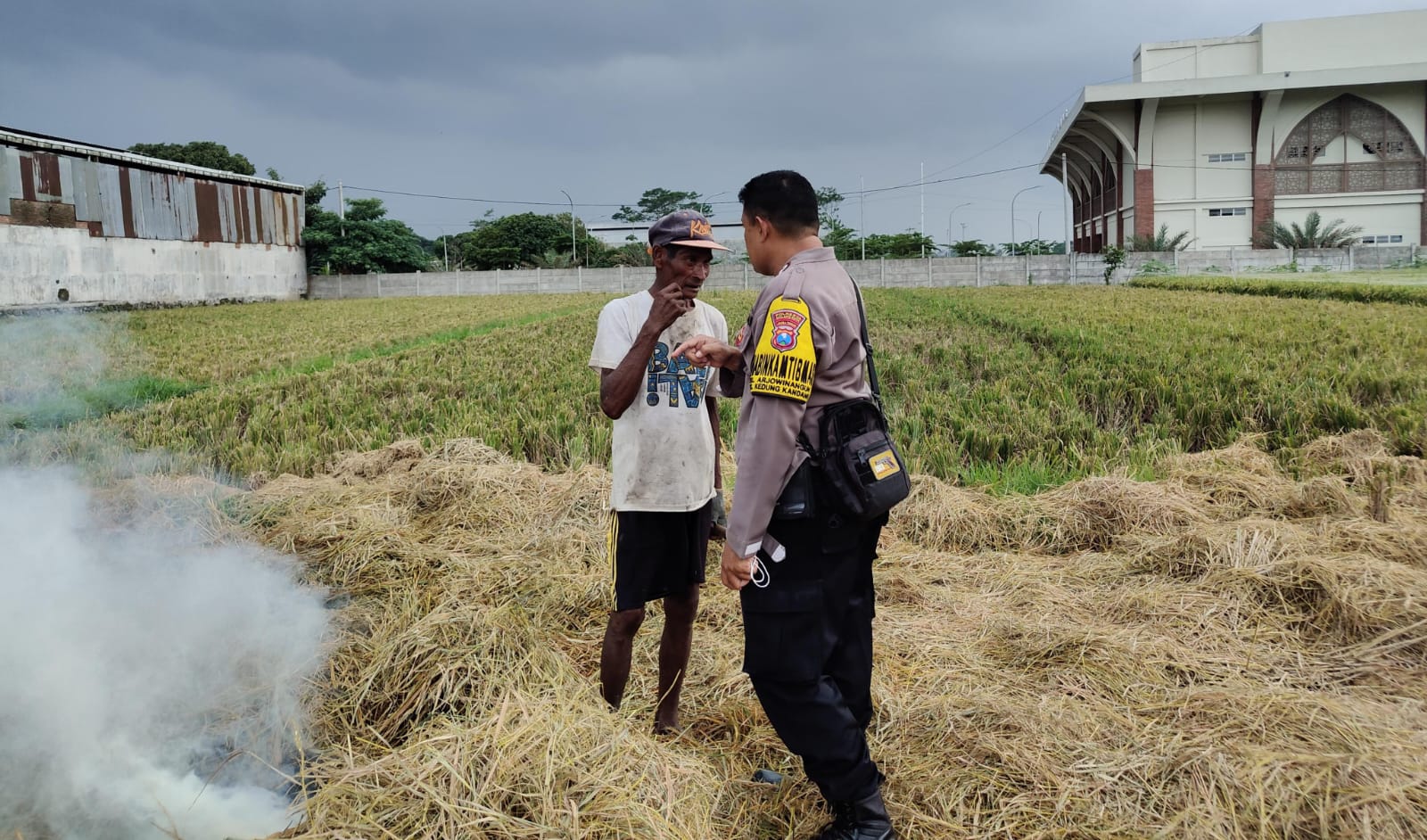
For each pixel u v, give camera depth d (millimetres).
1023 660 3488
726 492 5777
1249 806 2400
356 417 8812
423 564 4188
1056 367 11797
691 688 3314
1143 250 52781
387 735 2709
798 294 2238
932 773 2699
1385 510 5012
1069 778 2613
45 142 29688
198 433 8164
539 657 2904
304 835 1964
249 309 34219
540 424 7680
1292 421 8023
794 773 2764
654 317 2682
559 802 2125
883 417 2396
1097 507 5312
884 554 4926
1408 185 53812
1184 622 3801
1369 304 24516
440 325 24422
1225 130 55594
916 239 69875
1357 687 3244
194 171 37656
